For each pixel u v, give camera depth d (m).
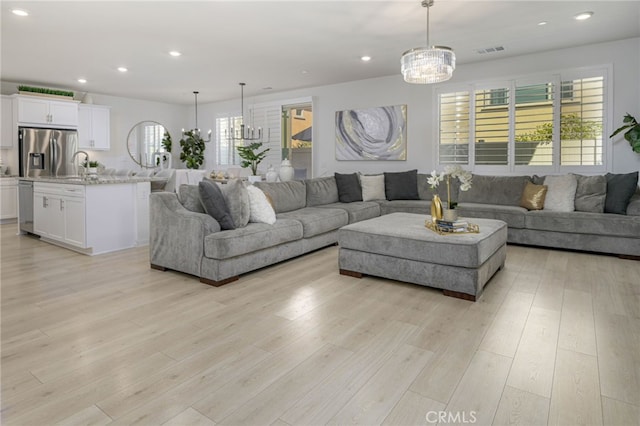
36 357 2.10
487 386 1.82
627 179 4.38
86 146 7.76
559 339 2.29
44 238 5.25
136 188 4.89
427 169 6.36
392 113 6.60
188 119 9.71
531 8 3.81
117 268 3.88
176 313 2.72
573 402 1.69
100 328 2.47
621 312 2.70
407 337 2.34
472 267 2.95
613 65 4.91
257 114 8.34
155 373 1.94
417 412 1.63
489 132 5.82
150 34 4.45
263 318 2.63
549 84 5.32
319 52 5.19
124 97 8.55
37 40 4.65
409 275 3.24
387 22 4.13
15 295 3.08
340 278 3.55
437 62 3.34
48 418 1.59
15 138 6.79
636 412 1.61
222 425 1.56
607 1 3.67
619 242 4.20
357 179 6.20
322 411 1.64
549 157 5.40
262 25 4.17
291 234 4.03
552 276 3.56
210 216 3.51
